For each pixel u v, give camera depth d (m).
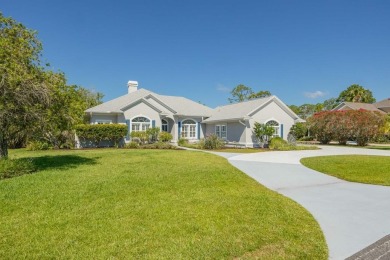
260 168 13.29
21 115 11.24
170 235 5.25
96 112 25.47
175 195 7.88
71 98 12.73
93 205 6.85
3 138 11.91
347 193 8.83
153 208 6.70
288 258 4.48
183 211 6.54
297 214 6.58
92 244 4.84
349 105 48.69
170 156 17.02
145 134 26.33
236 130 28.64
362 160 15.88
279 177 11.29
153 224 5.74
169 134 28.20
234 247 4.81
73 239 5.02
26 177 9.95
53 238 5.05
